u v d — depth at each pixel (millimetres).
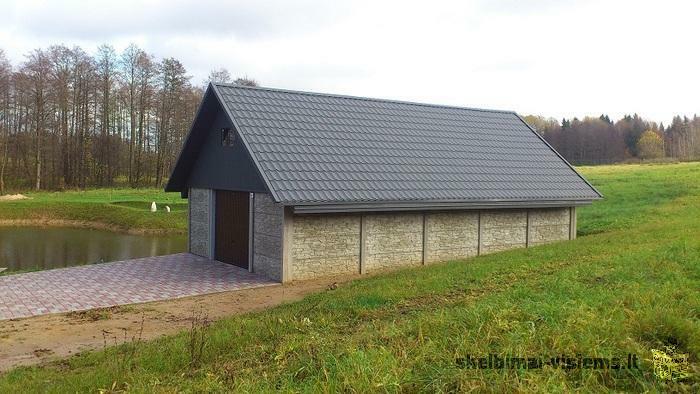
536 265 12328
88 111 54469
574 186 19625
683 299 7508
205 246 18266
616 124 91750
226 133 16859
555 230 19656
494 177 18141
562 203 18922
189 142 17969
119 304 11844
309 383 5500
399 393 5062
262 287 13633
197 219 18859
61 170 52969
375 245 15547
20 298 12305
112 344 8914
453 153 18547
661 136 89438
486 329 6512
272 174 13742
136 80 55406
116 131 56562
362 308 9258
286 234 14039
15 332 9680
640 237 15719
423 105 21016
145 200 38062
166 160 56219
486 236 17906
